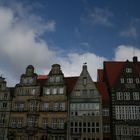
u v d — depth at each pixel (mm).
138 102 60156
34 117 63312
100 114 60188
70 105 62188
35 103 64625
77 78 70125
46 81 66312
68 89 66375
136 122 58531
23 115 64375
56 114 62406
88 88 62938
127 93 61188
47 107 63906
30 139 61781
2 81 68812
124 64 64250
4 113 65625
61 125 61312
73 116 61000
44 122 62500
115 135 57562
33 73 68062
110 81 64812
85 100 61938
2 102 66750
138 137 57500
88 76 64250
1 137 63406
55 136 60625
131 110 59594
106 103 62062
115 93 61156
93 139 58406
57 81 65625
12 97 66938
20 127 63375
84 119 60344
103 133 59469
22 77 68188
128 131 58000
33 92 66125
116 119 58781
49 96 64688
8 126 64062
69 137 59344
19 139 62438
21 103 65812
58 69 66750
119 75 63125
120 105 60031
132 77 62750
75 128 59969
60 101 63500
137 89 61438
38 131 61812
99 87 66688
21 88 67188
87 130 59344
